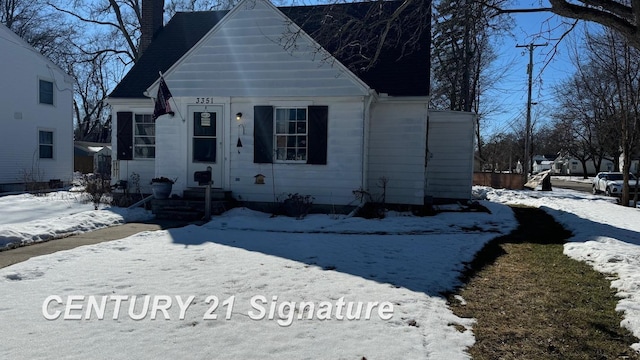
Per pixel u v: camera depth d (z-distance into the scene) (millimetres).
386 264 6191
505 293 5145
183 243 7293
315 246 7289
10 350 3217
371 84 12289
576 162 74375
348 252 6902
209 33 11336
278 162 11336
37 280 4938
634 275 5547
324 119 11047
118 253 6426
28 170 19844
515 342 3744
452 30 8086
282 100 11203
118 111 13273
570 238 8828
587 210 14062
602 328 4105
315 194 11227
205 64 11438
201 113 11570
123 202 11891
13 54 19109
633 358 3502
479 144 40531
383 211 11242
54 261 5805
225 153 11523
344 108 10992
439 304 4578
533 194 22078
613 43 15523
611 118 19141
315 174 11195
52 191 17656
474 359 3363
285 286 4961
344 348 3410
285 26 10961
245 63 11289
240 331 3678
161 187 10781
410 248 7371
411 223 10141
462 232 9344
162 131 11688
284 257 6414
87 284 4824
